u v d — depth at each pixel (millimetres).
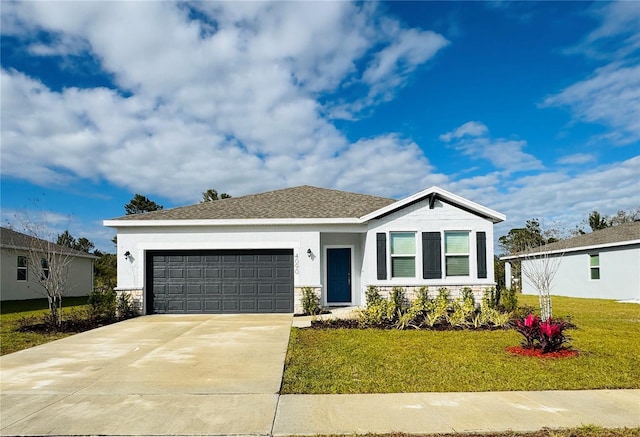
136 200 41312
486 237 15359
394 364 7695
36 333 11703
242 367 7531
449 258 15414
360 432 4699
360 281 17312
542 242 20141
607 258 22781
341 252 17562
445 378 6801
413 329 11719
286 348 9156
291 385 6441
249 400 5762
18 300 22500
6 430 4762
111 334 11203
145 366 7664
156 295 15875
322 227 16094
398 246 15508
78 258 27703
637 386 6387
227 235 16016
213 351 8906
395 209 15398
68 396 5953
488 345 9383
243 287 15930
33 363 7980
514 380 6676
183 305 15859
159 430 4742
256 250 16031
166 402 5680
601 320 13484
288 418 5105
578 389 6266
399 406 5527
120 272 15664
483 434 4660
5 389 6305
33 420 5059
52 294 13305
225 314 15633
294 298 15750
